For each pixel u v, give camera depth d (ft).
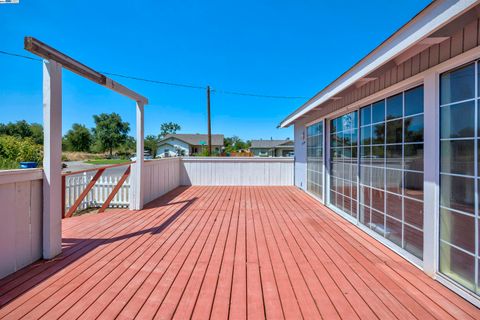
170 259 8.77
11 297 6.23
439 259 7.25
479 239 5.99
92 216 14.92
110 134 143.54
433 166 7.32
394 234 9.73
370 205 11.64
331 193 17.17
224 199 20.67
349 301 6.19
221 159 29.35
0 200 7.17
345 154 14.70
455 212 6.70
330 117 17.15
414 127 8.56
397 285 6.99
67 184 16.62
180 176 29.32
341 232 12.04
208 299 6.26
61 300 6.13
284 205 18.33
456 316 5.56
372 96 11.09
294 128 28.66
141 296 6.36
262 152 126.11
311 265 8.34
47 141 8.73
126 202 18.48
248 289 6.77
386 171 10.30
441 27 5.57
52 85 8.79
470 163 6.24
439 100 7.17
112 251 9.46
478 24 5.80
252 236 11.38
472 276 6.20
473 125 6.14
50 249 8.70
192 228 12.56
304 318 5.51
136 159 16.63
